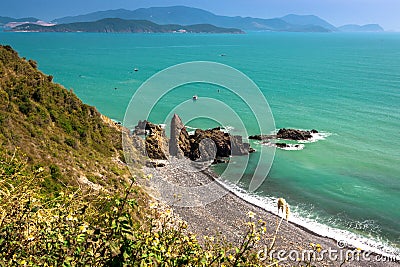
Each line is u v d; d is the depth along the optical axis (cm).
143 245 381
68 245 384
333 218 2883
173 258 398
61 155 2336
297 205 3083
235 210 2584
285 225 2628
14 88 2964
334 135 5300
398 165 4181
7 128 2280
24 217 409
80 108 3422
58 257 379
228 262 422
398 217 2944
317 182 3597
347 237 2580
